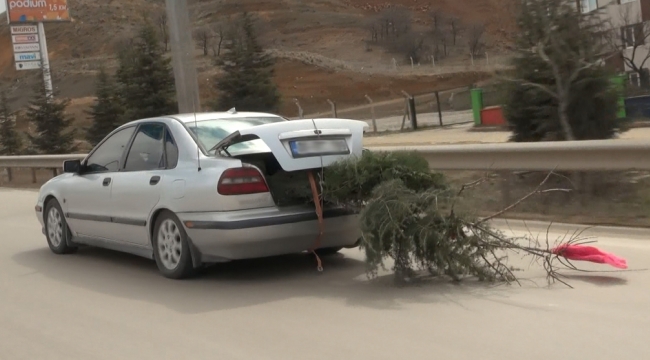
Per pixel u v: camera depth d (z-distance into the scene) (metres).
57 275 8.22
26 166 21.66
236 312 6.34
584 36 12.40
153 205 7.52
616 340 5.24
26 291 7.55
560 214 9.91
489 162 10.70
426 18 81.62
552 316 5.82
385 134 27.03
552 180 10.81
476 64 63.44
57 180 9.38
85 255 9.30
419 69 63.34
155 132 7.98
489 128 23.80
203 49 72.75
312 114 51.62
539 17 12.45
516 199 10.62
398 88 59.28
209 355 5.32
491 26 76.56
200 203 6.98
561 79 12.25
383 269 6.95
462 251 6.71
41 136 33.03
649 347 5.09
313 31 79.69
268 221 6.87
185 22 14.24
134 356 5.39
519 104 12.93
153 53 30.94
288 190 7.09
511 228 9.37
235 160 7.02
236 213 6.87
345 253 8.48
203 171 7.07
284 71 62.75
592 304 6.09
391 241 6.64
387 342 5.39
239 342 5.57
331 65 64.25
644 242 8.30
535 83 12.46
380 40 74.56
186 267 7.35
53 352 5.61
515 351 5.09
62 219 9.28
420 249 6.66
